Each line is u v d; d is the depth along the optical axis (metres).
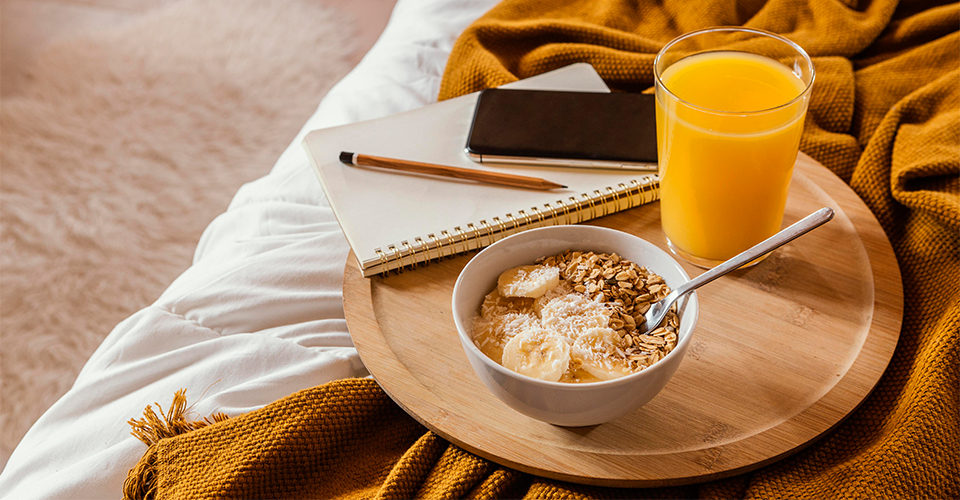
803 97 0.77
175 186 1.77
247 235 1.00
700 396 0.78
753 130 0.77
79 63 2.12
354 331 0.83
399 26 1.21
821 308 0.83
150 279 1.56
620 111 0.95
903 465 0.74
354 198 0.90
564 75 1.02
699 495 0.76
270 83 2.05
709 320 0.82
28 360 1.42
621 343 0.75
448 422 0.77
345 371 0.86
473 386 0.80
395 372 0.80
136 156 1.85
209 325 0.90
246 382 0.85
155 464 0.79
